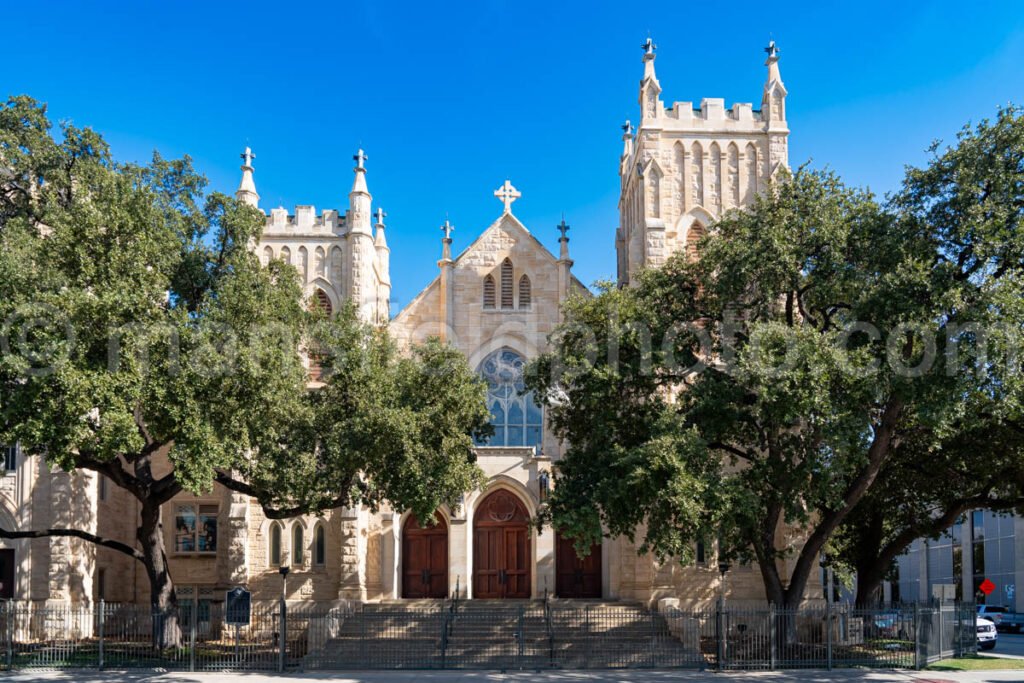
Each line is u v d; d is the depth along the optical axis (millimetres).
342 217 45500
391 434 30531
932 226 29297
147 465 34719
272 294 32094
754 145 44406
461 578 41688
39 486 40656
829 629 31609
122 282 27656
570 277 45531
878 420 32219
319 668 31750
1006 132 28375
